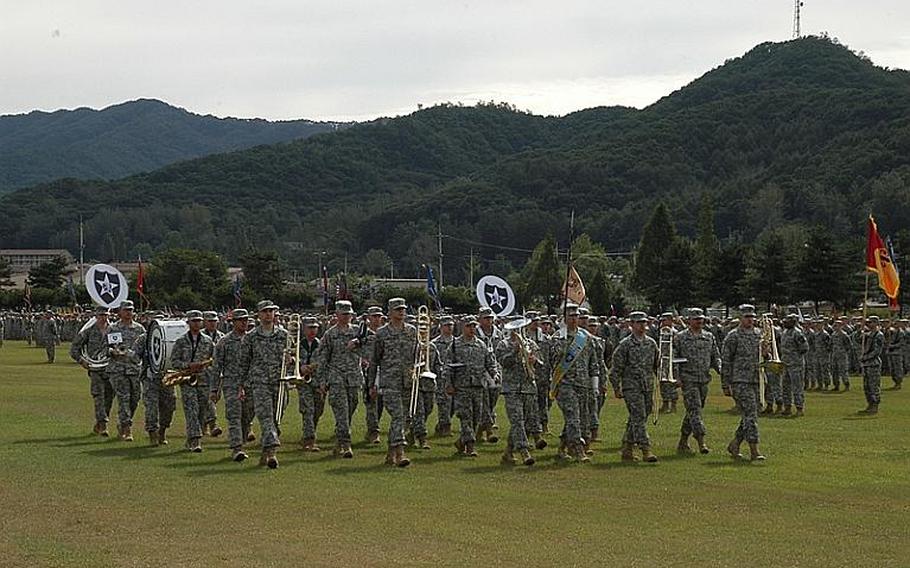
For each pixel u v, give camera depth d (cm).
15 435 2184
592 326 2308
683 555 1153
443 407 2288
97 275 2725
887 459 1886
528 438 2150
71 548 1173
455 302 8131
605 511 1398
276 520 1327
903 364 3959
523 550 1172
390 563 1111
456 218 14962
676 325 3531
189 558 1129
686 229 13038
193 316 1967
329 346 1930
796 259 6812
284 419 2588
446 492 1537
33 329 7225
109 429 2303
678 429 2373
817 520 1345
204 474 1688
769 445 2088
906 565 1118
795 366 2758
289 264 14862
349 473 1712
